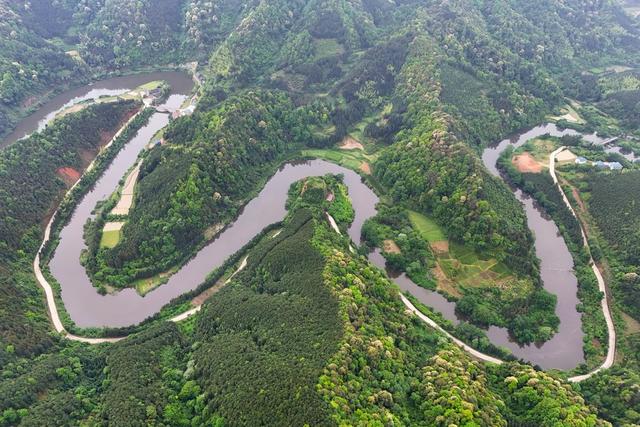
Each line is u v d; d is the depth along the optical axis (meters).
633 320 163.38
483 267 180.38
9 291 160.00
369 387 118.25
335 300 140.50
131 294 174.62
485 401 119.62
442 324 160.38
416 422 115.12
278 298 149.88
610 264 182.62
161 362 139.75
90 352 149.38
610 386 135.38
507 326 162.38
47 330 154.38
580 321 166.88
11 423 116.81
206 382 127.62
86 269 182.25
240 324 145.00
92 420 121.62
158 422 119.56
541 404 121.25
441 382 122.25
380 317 143.12
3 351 135.38
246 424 110.19
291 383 114.62
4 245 178.88
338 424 103.69
